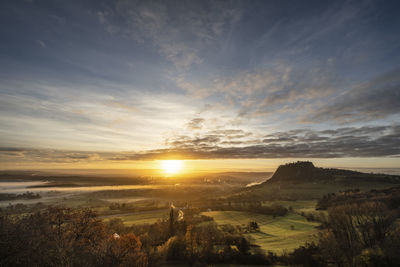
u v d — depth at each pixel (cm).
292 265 4841
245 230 9500
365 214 5569
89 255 2964
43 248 2738
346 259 4231
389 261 3644
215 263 5075
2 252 2538
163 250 5197
